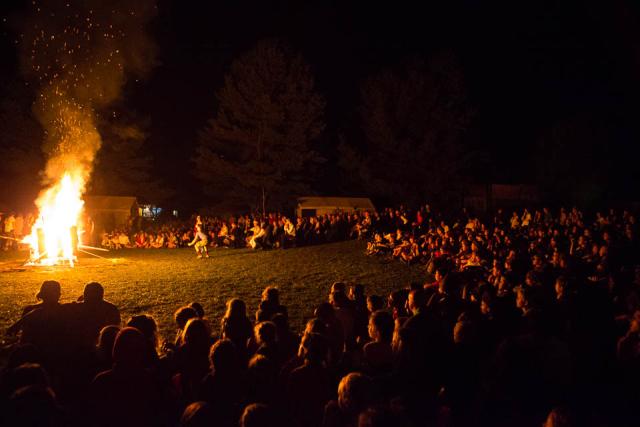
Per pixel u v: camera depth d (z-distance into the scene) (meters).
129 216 35.62
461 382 5.04
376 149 45.31
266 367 4.39
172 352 5.74
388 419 3.10
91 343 5.86
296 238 26.59
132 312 11.30
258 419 3.20
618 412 4.78
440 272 9.50
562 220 21.88
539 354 4.52
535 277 8.47
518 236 17.25
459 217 26.62
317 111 41.81
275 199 42.06
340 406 3.71
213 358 4.18
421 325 5.20
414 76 43.31
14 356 4.70
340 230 28.86
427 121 43.94
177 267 19.02
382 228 26.09
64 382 5.39
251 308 11.98
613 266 10.48
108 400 4.31
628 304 6.62
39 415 3.44
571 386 4.80
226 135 41.75
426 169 43.50
